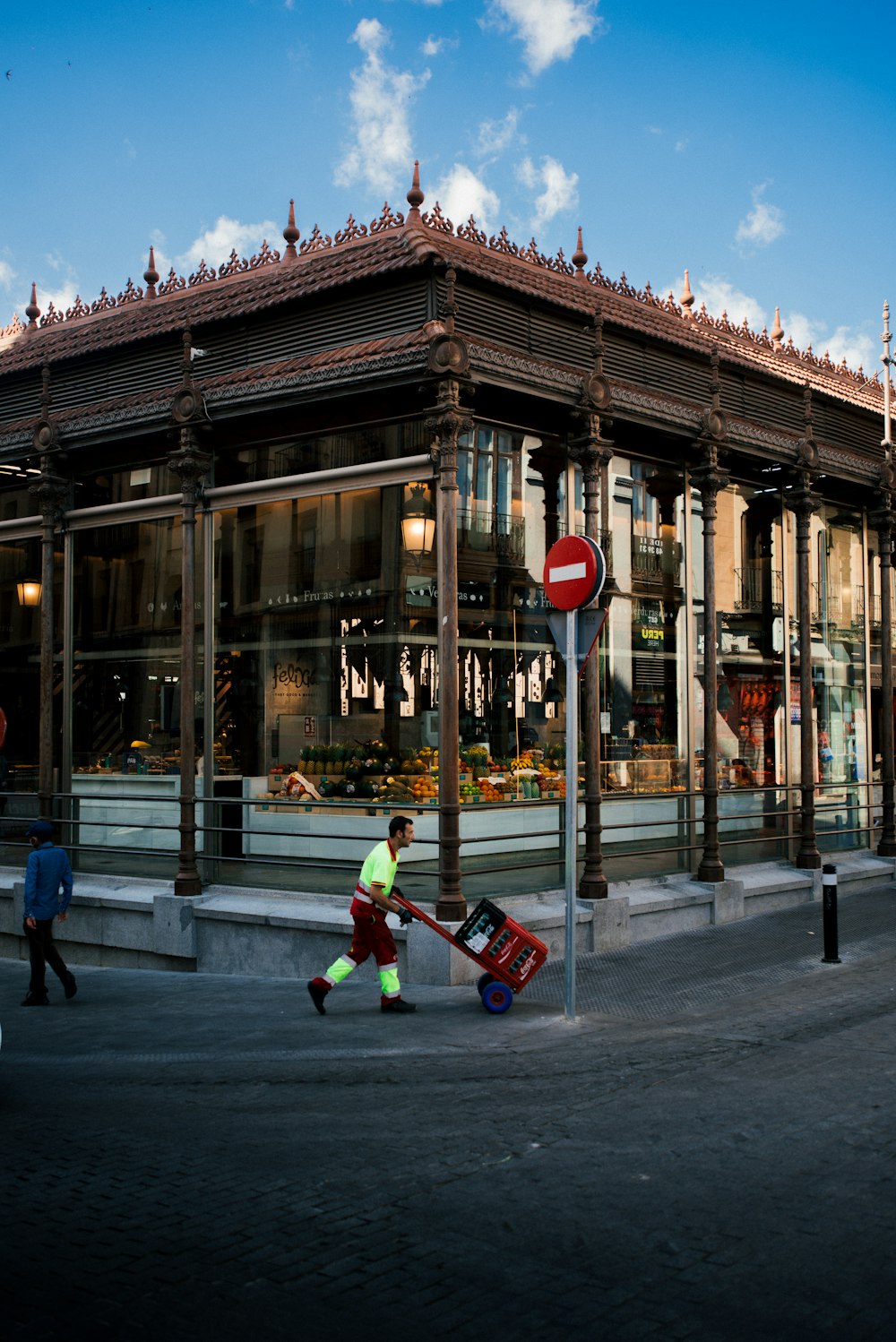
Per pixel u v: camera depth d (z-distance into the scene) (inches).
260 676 535.5
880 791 757.3
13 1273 201.0
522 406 510.6
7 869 614.5
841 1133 267.6
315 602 518.0
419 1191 235.8
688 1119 280.4
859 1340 173.9
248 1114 295.7
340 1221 221.1
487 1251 206.7
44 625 603.5
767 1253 203.9
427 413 462.3
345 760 504.7
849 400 764.0
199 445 548.4
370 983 456.1
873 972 455.5
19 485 645.3
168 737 569.6
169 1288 193.6
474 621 494.9
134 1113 300.7
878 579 767.1
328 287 518.9
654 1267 199.5
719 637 631.8
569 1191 235.0
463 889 485.4
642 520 585.0
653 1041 357.1
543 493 526.9
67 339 673.6
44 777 598.2
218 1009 427.2
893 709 776.3
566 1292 190.5
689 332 645.9
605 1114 286.0
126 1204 232.5
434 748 479.2
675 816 587.8
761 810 647.1
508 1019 388.8
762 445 624.7
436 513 480.7
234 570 546.6
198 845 547.5
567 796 388.5
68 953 566.9
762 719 657.0
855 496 732.7
